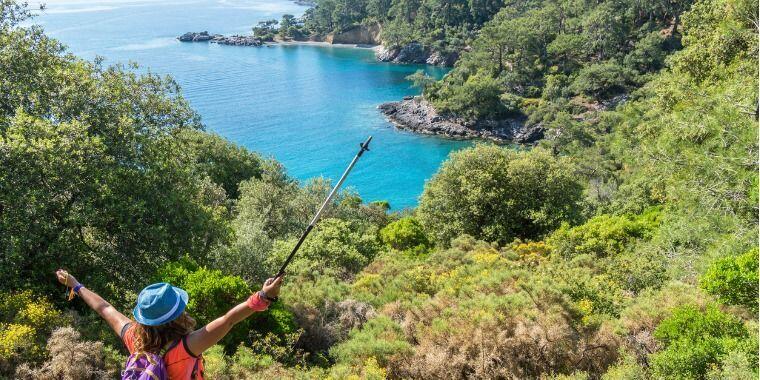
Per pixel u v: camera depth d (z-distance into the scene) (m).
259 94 113.06
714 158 20.34
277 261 21.09
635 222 28.53
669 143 23.00
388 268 22.23
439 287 19.86
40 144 14.60
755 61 24.72
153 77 21.00
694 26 34.72
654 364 12.73
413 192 66.44
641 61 100.44
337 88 119.56
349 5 183.00
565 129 78.31
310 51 167.88
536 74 109.94
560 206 32.12
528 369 14.48
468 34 147.88
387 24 168.25
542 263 22.58
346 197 39.12
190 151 23.11
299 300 17.33
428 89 101.44
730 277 14.60
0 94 16.58
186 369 2.81
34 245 14.77
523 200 32.09
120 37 185.50
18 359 11.04
